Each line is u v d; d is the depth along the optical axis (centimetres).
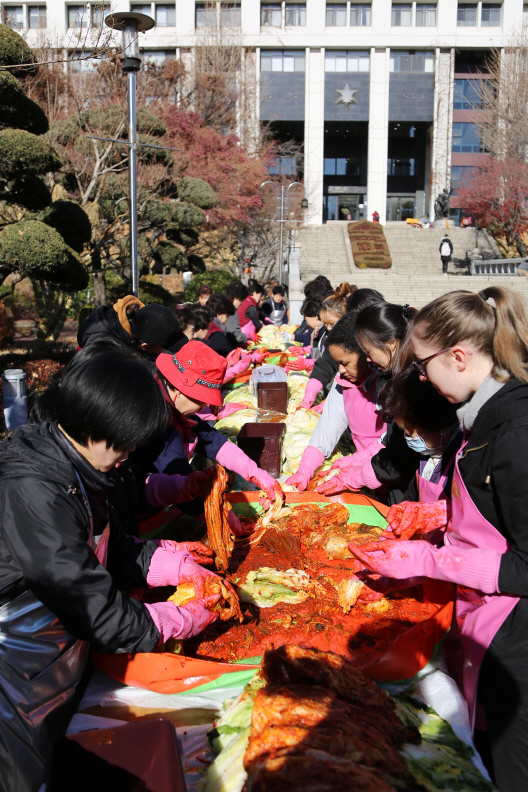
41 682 136
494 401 139
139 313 251
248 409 383
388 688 150
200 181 1761
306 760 101
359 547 160
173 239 1761
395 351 236
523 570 138
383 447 273
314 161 3653
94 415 130
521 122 2831
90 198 1482
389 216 4322
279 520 240
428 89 3681
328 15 3584
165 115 1927
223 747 130
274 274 2606
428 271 2769
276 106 3641
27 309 1477
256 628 176
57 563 129
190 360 225
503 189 2791
